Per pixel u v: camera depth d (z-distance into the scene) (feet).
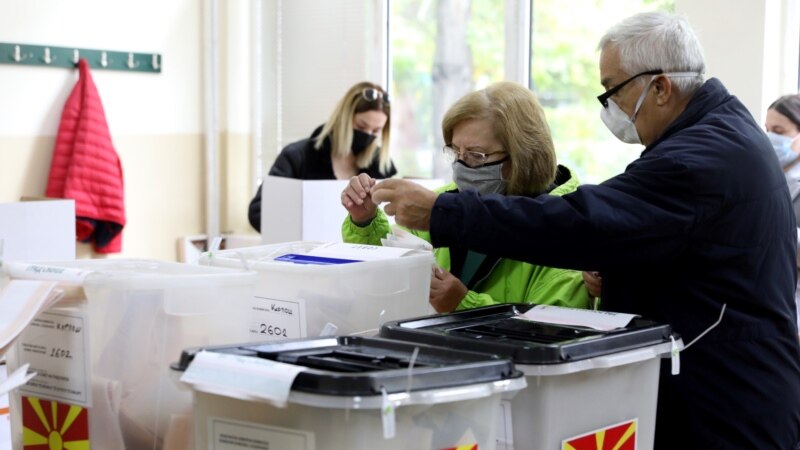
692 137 5.41
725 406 5.43
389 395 3.56
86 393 4.79
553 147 6.49
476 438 4.04
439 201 5.22
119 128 14.38
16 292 4.75
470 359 4.05
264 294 5.28
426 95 14.25
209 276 4.82
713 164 5.23
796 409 5.59
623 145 12.00
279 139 15.87
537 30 12.83
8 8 12.95
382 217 6.52
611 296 5.75
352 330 5.21
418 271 5.59
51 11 13.41
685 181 5.17
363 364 4.00
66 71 13.69
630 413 4.83
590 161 12.37
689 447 5.53
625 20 5.85
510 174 6.36
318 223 10.53
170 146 15.15
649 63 5.64
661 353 4.81
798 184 9.38
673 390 5.52
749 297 5.48
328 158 12.85
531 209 5.10
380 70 14.60
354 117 12.66
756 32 10.13
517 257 5.18
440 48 14.01
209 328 4.84
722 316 5.43
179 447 4.68
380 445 3.70
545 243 5.08
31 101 13.32
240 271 5.00
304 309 5.11
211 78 15.49
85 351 4.78
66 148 13.53
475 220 5.14
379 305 5.34
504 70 13.08
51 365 4.91
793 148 9.53
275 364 3.74
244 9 15.83
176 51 15.11
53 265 5.15
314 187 10.47
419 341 4.62
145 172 14.82
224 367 3.82
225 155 15.84
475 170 6.39
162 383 4.73
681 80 5.67
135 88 14.58
